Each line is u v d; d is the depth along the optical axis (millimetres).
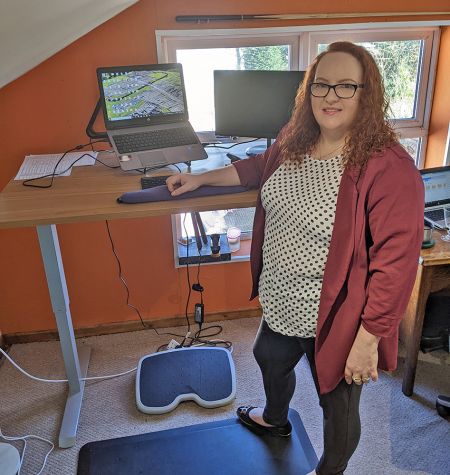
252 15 1970
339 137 1271
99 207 1489
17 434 1949
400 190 1126
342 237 1205
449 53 2221
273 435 1899
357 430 1446
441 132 2365
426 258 1804
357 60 1193
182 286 2488
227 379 2158
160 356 2293
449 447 1843
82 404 2090
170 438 1911
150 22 1938
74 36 1804
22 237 2256
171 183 1556
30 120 2020
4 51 1470
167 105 1899
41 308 2428
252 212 2639
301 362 2285
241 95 1941
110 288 2432
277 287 1406
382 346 1312
